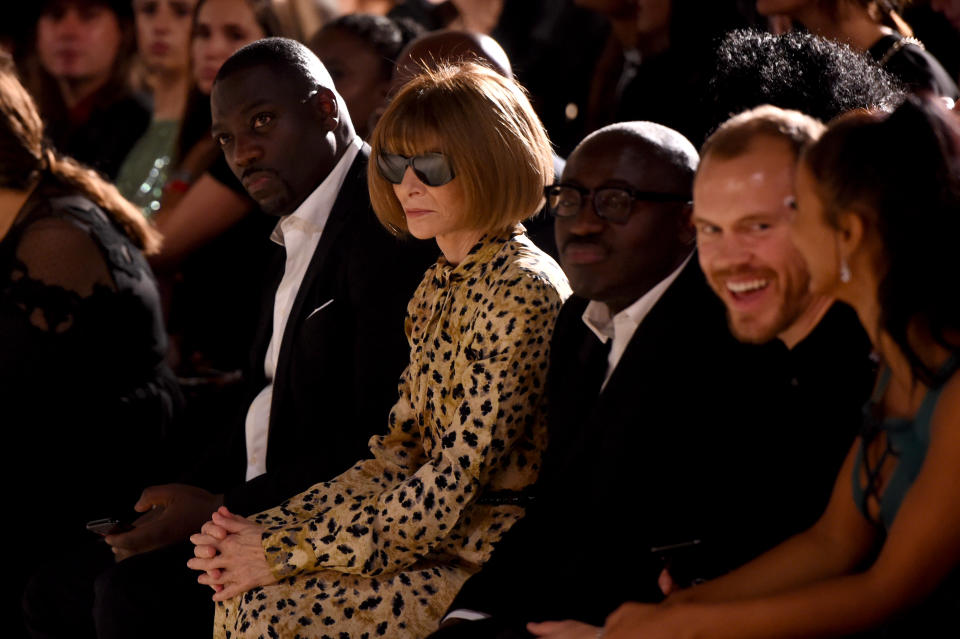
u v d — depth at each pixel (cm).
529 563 846
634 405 820
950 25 1431
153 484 1334
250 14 1731
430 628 912
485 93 927
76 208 1253
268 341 1180
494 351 901
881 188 661
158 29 1856
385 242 1078
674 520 809
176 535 1083
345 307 1093
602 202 828
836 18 1195
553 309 910
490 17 2055
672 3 1467
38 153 1248
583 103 1941
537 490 886
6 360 1226
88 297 1245
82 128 1944
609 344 868
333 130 1123
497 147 921
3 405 1236
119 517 1138
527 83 1964
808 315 758
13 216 1246
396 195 973
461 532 939
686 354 812
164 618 1022
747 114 747
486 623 817
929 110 669
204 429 1484
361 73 1539
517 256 930
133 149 1900
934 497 665
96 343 1261
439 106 919
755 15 1438
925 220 659
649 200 824
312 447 1106
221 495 1114
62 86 1953
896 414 705
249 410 1173
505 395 895
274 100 1095
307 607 906
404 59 1347
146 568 1034
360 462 1016
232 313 1611
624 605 746
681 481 806
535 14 2020
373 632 904
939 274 661
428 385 950
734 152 728
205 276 1619
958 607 695
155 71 1870
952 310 662
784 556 745
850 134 673
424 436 970
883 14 1199
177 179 1717
